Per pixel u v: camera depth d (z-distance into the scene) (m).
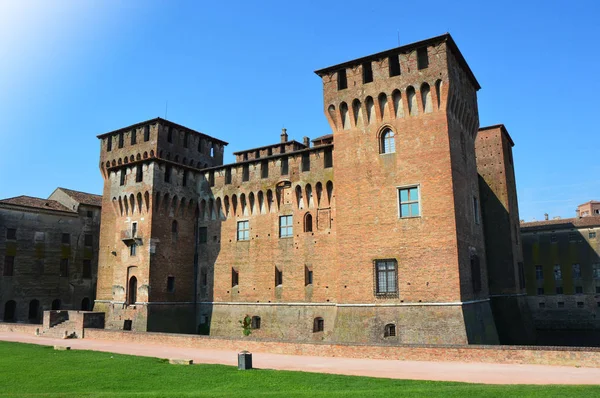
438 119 37.94
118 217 54.62
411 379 22.17
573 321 68.94
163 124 58.53
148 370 26.02
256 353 32.66
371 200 39.62
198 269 54.97
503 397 17.25
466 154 41.97
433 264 36.38
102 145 63.00
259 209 51.22
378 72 40.56
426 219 37.22
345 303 39.22
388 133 40.12
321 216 46.62
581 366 24.30
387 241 38.41
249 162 52.47
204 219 55.75
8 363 29.09
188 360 28.28
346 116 42.00
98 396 19.25
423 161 38.03
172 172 53.94
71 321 47.16
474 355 26.73
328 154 47.22
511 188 55.94
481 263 42.28
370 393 18.50
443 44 38.09
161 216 52.16
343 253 40.06
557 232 72.19
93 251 73.75
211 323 52.22
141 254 50.97
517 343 48.69
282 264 48.34
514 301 50.16
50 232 68.38
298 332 45.72
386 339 36.78
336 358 29.64
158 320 49.94
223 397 18.42
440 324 35.19
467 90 43.66
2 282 62.00
